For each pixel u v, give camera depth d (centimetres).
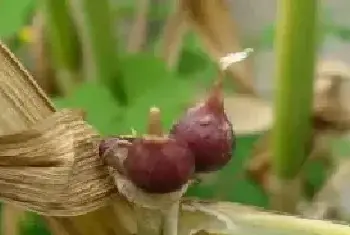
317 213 34
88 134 24
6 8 35
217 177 35
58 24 35
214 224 25
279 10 32
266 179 34
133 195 23
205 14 36
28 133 24
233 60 24
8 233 33
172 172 22
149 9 37
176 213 24
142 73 35
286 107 32
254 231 25
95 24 34
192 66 36
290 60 32
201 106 23
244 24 36
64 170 23
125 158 23
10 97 24
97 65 35
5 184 23
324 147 34
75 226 26
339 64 35
